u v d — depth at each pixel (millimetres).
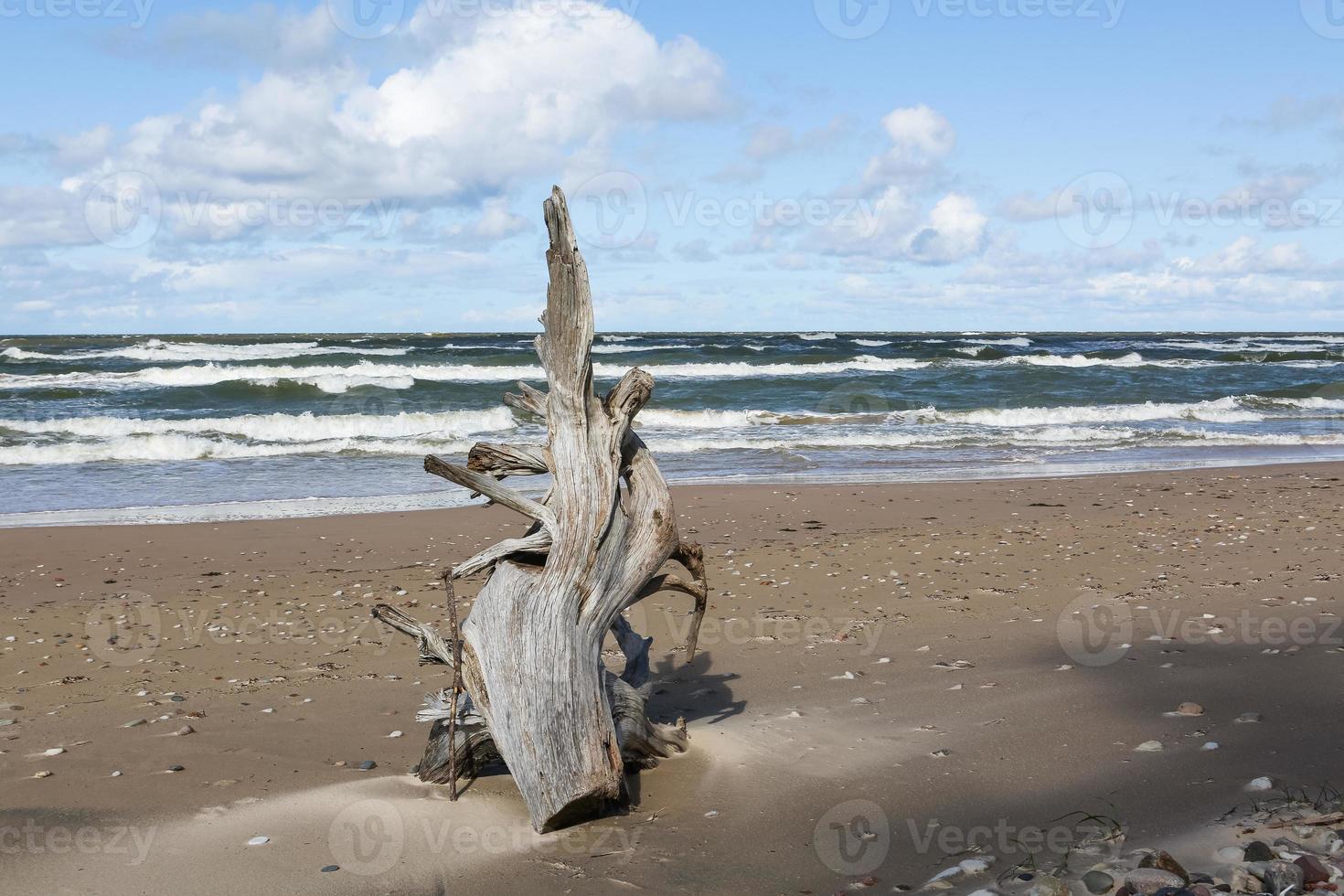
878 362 44812
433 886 3814
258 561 11000
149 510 14680
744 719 5742
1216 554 10305
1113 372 42594
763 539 11812
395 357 46531
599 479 4816
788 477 17609
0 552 11344
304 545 11914
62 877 3908
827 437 23484
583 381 4871
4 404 28859
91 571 10461
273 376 37188
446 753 4840
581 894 3719
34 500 15523
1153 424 26672
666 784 4781
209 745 5480
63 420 23188
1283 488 15477
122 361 43188
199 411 27969
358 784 4883
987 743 5195
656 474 5207
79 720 5926
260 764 5195
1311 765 4613
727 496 15008
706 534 12148
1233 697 5777
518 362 42750
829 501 14578
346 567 10742
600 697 4535
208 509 14766
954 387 36562
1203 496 14703
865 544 11258
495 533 12719
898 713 5758
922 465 19250
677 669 6863
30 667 7070
